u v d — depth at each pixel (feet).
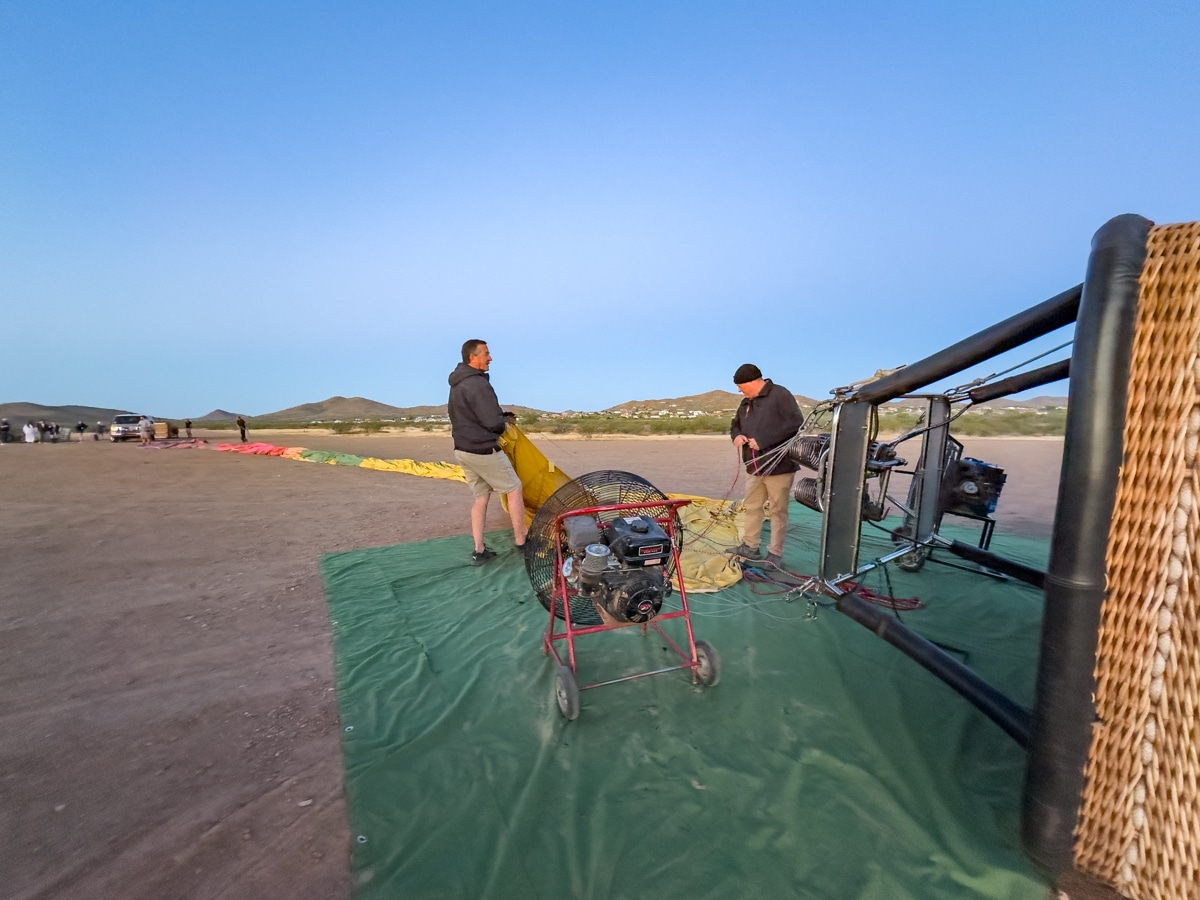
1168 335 5.88
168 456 66.13
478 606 16.78
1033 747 7.19
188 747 10.30
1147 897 6.57
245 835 8.22
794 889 7.22
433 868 7.64
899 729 10.46
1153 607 6.20
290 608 16.85
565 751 10.05
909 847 7.81
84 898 7.18
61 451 76.59
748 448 18.90
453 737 10.52
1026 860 7.45
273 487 39.81
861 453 13.44
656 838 8.08
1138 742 6.44
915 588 17.42
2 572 20.26
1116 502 6.31
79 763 9.86
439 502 33.24
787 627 14.90
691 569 19.22
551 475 24.18
